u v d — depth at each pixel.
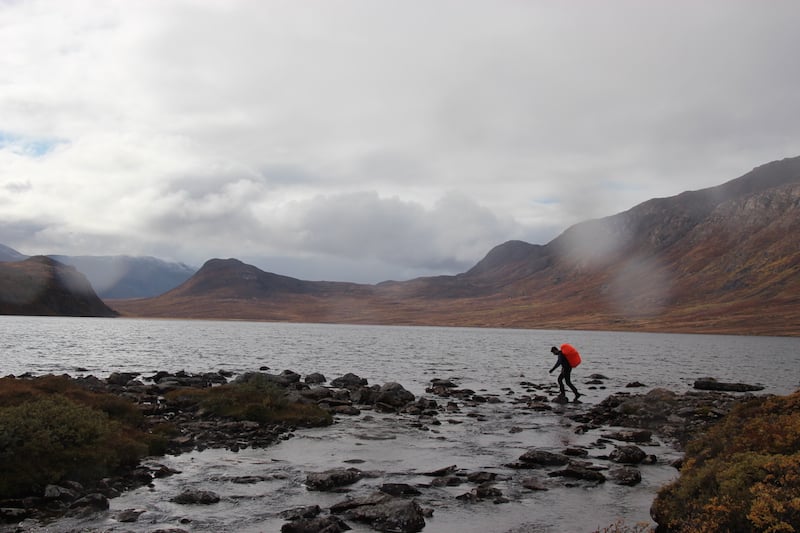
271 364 70.25
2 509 15.12
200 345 107.62
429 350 108.75
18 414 19.36
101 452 19.38
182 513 15.84
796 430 14.57
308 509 16.03
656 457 23.42
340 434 28.06
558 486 19.16
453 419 33.03
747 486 12.38
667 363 81.81
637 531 14.58
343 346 117.06
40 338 110.88
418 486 19.06
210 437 26.08
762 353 110.56
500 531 14.97
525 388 49.78
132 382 43.16
